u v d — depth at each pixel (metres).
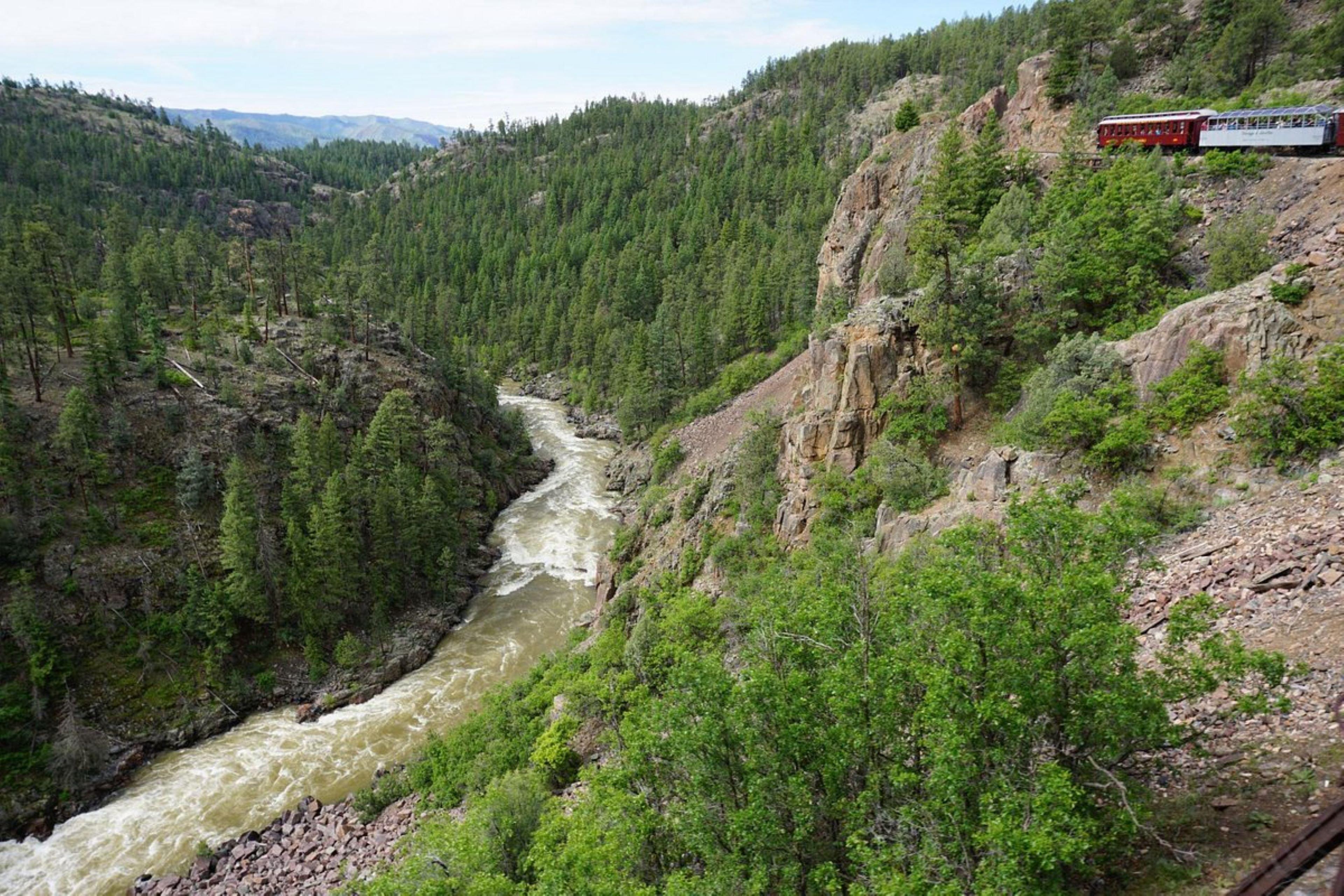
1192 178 45.03
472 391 102.56
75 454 57.59
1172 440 30.16
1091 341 35.53
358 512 61.94
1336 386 25.62
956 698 14.16
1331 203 36.88
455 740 44.06
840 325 49.81
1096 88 63.88
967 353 41.81
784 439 54.06
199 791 43.91
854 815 16.38
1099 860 14.10
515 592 67.88
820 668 19.88
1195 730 16.11
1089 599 13.88
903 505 39.28
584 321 136.88
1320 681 15.99
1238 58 59.44
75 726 44.25
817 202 151.50
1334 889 10.61
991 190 56.62
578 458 104.06
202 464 61.41
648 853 21.34
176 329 85.62
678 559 57.31
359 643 56.56
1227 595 20.84
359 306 101.56
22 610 47.62
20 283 63.72
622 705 39.25
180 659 51.72
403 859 28.30
